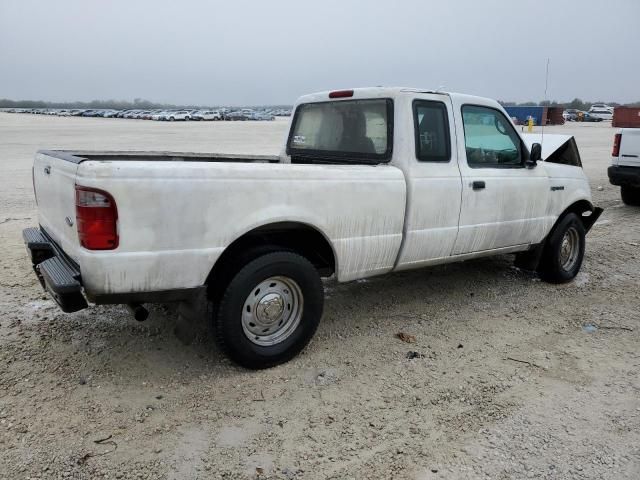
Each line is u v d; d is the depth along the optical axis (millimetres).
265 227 4043
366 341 4719
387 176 4566
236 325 3914
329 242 4301
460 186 5078
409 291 5988
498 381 4109
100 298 3447
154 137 32531
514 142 5750
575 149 7152
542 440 3406
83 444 3197
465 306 5609
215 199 3654
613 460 3234
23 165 16844
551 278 6352
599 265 7223
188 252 3600
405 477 3047
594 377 4219
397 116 4754
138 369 4047
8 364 4012
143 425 3406
